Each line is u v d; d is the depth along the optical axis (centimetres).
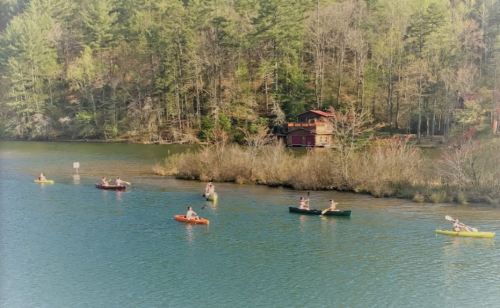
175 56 12850
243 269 3106
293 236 3744
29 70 13312
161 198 5069
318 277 2986
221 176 6144
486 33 11800
